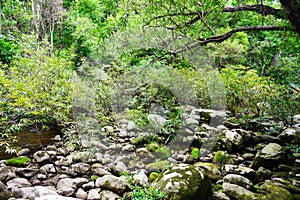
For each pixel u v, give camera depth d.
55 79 3.92
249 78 4.52
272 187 2.60
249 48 6.09
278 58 5.26
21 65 4.00
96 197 2.48
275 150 3.25
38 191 2.41
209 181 2.44
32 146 3.66
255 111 4.59
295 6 2.39
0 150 3.50
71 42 8.97
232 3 3.92
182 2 3.26
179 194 2.23
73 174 2.98
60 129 4.16
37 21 8.92
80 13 8.20
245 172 2.92
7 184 2.60
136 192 2.34
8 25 8.45
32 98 3.47
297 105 4.26
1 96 3.52
